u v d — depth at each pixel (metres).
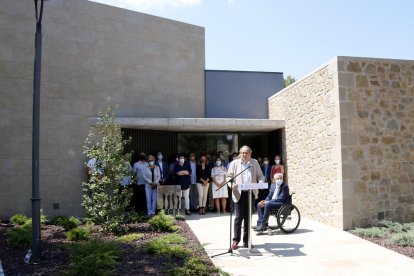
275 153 13.42
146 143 12.68
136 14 13.08
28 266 5.77
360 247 7.07
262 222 8.34
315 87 10.27
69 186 11.35
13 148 10.64
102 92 12.20
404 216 9.12
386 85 9.26
